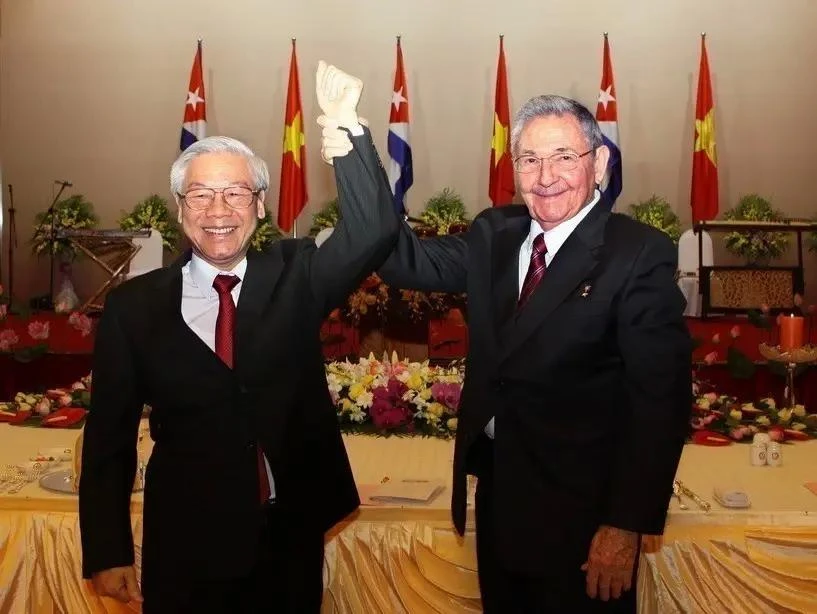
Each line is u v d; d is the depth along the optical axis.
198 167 1.67
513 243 1.86
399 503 2.07
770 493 2.17
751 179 7.74
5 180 8.07
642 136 7.74
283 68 7.91
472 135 7.83
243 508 1.68
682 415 1.67
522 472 1.76
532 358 1.72
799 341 3.08
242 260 1.78
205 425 1.69
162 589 1.70
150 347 1.70
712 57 7.70
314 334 1.77
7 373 4.84
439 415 2.76
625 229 1.74
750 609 2.01
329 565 2.05
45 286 8.02
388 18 7.84
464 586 2.03
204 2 7.95
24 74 8.06
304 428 1.75
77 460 2.10
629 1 7.71
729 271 5.32
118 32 8.01
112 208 8.06
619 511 1.64
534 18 7.77
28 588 2.10
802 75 7.68
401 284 1.94
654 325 1.66
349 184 1.74
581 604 1.74
